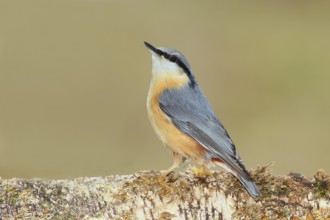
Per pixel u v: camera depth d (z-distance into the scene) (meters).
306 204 7.11
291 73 18.89
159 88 8.54
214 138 8.05
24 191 7.07
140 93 17.39
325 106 17.33
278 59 19.59
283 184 7.33
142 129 15.73
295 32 21.11
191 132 8.16
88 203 7.03
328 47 20.23
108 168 14.05
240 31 21.34
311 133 15.94
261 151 15.33
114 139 15.15
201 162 8.11
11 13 20.64
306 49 20.05
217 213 7.07
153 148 15.10
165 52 8.62
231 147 7.90
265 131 16.09
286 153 15.23
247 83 18.58
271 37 21.02
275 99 17.72
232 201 7.14
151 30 20.88
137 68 18.55
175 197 7.10
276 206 7.08
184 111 8.30
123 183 7.28
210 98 17.92
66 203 7.01
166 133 8.33
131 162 14.41
